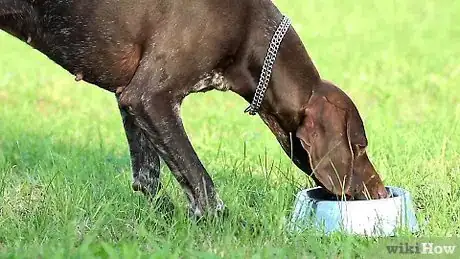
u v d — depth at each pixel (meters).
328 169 10.94
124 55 10.84
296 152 11.44
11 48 26.16
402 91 19.92
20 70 23.27
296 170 13.35
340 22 29.19
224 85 11.12
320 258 9.97
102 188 12.05
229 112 18.48
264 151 14.42
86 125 17.19
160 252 9.66
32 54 25.41
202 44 10.68
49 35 10.82
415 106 18.45
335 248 10.20
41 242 10.37
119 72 10.96
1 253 9.77
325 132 11.01
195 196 10.81
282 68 11.09
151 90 10.64
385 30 27.64
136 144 11.55
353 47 25.28
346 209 10.81
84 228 10.77
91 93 20.88
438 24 28.30
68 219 10.88
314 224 10.79
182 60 10.66
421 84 20.39
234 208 11.11
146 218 10.96
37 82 21.91
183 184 10.86
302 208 11.10
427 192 12.34
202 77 10.86
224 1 10.76
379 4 32.00
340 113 11.07
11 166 13.73
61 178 12.52
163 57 10.63
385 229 10.79
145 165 11.58
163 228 10.88
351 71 22.27
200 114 18.55
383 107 17.86
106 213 11.03
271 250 10.02
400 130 15.45
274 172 13.38
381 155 13.92
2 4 10.58
